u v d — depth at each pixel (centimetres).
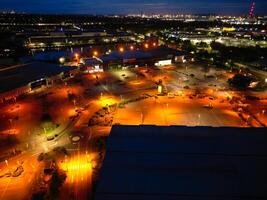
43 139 6003
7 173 4834
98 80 10469
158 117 7088
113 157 3850
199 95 8725
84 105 7975
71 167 4972
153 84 9969
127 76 10988
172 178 3438
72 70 10975
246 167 3622
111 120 6925
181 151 3969
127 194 3216
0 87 8512
